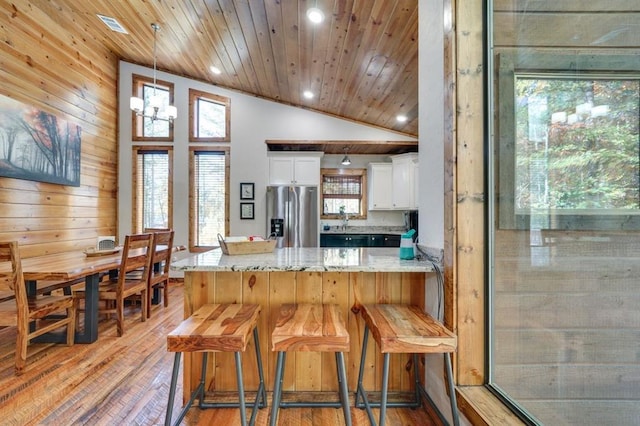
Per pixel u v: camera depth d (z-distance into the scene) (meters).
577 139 1.26
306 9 2.59
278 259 1.79
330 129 5.20
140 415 1.69
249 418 1.67
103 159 4.73
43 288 3.02
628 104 1.16
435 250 1.67
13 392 1.89
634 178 1.14
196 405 1.76
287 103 5.17
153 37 3.99
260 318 1.80
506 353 1.40
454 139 1.46
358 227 5.85
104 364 2.26
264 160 5.16
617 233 1.19
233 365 1.81
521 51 1.39
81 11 3.77
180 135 5.12
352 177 5.93
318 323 1.39
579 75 1.26
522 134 1.39
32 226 3.46
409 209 5.39
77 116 4.18
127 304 3.81
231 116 5.16
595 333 1.23
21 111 3.27
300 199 4.94
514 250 1.40
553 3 1.32
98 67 4.58
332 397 1.82
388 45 2.86
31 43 3.44
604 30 1.22
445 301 1.51
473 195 1.46
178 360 1.33
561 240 1.29
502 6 1.43
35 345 2.59
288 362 1.82
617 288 1.19
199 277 1.78
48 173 3.63
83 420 1.64
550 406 1.28
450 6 1.48
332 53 3.23
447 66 1.51
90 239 4.45
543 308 1.33
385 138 5.23
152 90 5.18
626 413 1.19
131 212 5.06
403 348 1.24
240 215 5.13
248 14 2.87
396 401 1.82
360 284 1.82
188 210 5.11
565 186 1.28
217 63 4.27
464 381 1.45
